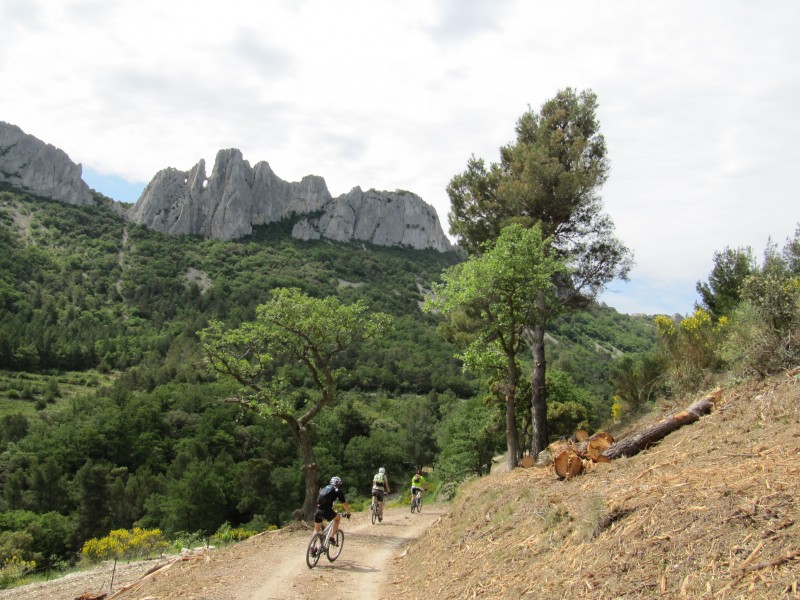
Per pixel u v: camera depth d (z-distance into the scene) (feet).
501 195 72.18
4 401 261.24
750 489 16.21
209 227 561.02
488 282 52.85
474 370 59.41
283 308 55.47
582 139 72.33
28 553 107.45
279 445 209.87
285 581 30.60
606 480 25.45
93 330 360.89
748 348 34.27
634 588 14.37
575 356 325.21
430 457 243.40
